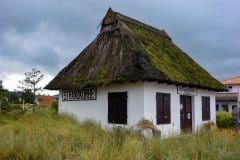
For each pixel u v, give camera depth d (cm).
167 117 1518
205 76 1945
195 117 1767
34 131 1078
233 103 3744
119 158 745
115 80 1390
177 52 1939
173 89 1585
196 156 797
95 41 1747
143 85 1379
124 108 1438
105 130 1290
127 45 1529
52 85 1745
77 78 1644
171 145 937
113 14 1717
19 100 2892
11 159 800
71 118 1562
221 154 834
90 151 787
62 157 787
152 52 1587
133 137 1117
